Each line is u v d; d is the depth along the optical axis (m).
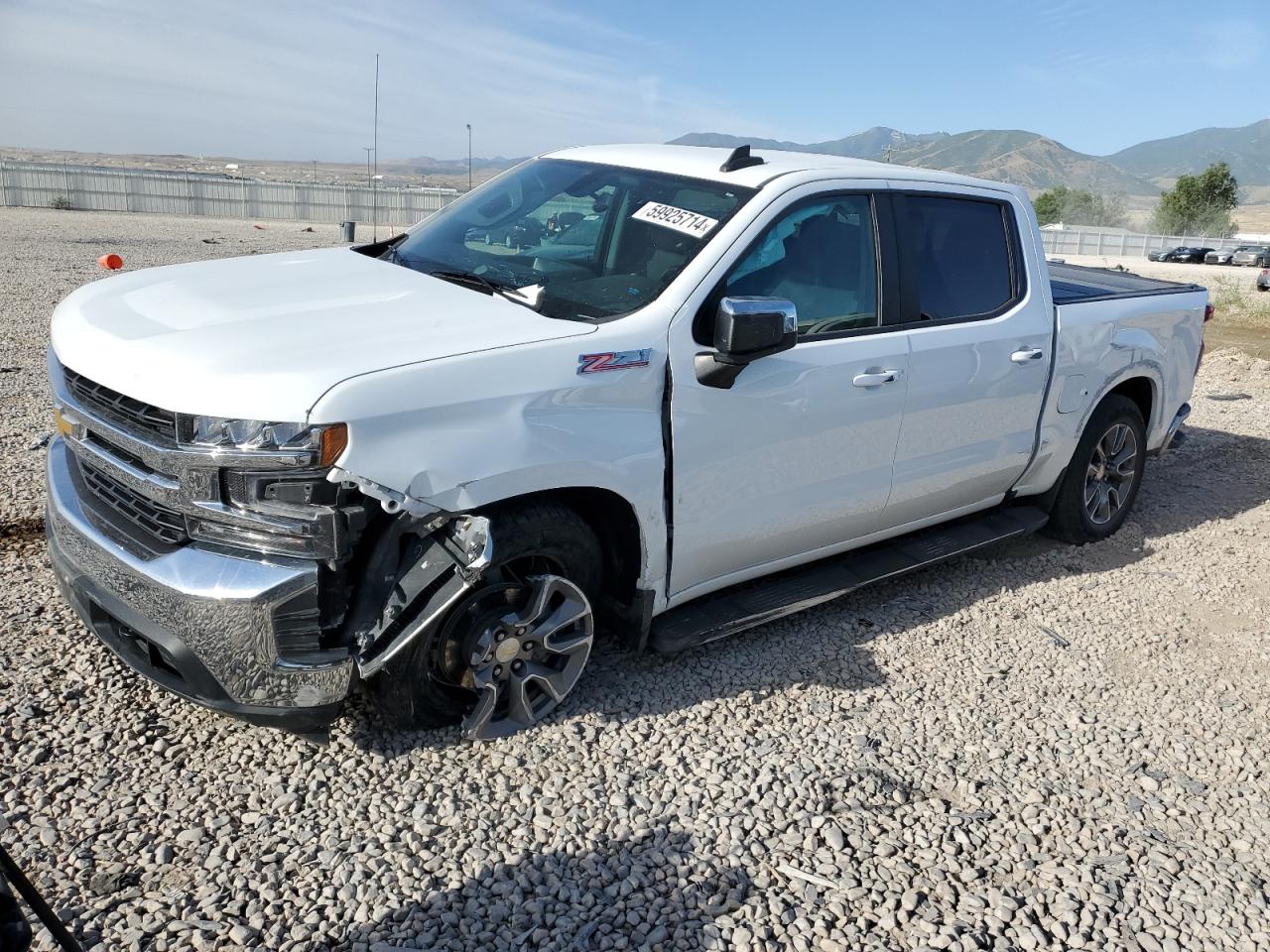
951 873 2.89
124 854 2.65
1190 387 6.12
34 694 3.32
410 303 3.33
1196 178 86.38
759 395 3.64
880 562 4.59
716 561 3.81
